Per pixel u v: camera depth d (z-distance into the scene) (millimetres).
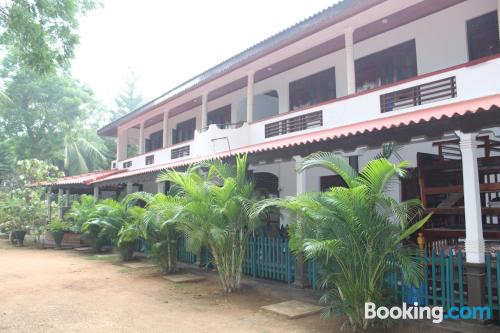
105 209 13719
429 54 10586
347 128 9148
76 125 32000
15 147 30922
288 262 8734
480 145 8047
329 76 13148
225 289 8523
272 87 15148
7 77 29797
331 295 6453
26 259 14164
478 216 5781
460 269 5922
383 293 5996
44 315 6883
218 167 8883
